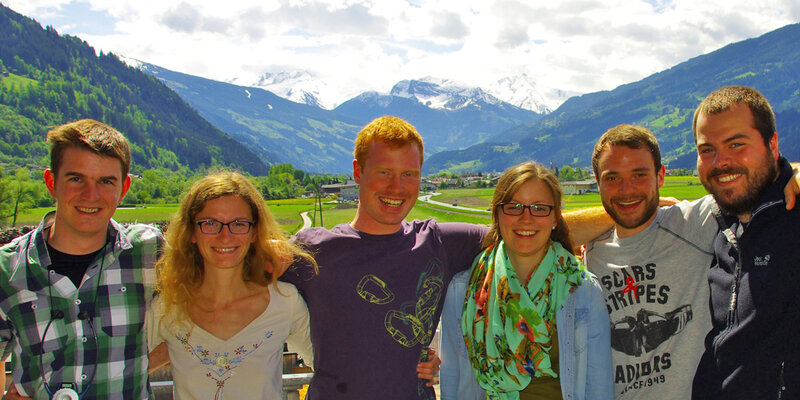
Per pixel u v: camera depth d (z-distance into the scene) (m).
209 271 3.49
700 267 3.54
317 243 3.50
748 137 3.17
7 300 3.14
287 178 182.88
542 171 3.43
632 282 3.65
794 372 2.98
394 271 3.44
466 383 3.66
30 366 3.15
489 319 3.46
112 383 3.24
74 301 3.19
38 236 3.18
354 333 3.35
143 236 3.46
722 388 3.14
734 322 3.16
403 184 3.40
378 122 3.50
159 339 3.50
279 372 3.53
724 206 3.31
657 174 3.55
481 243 3.84
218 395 3.36
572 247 3.65
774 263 3.04
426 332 3.49
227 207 3.35
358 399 3.31
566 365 3.36
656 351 3.55
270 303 3.47
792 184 3.05
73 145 3.14
